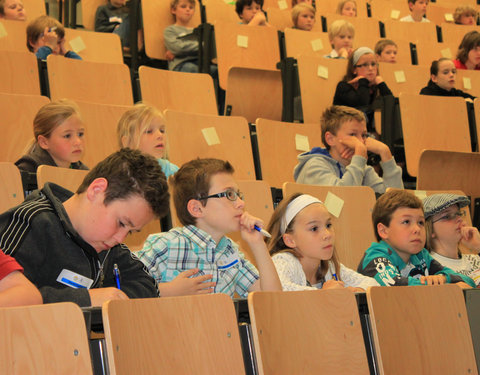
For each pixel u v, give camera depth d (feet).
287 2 21.58
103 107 10.65
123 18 18.24
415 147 13.99
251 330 4.97
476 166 12.71
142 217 5.10
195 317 4.64
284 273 7.38
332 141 11.76
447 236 9.51
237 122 11.75
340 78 15.20
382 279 8.21
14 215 5.31
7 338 3.66
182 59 16.94
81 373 3.76
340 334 5.55
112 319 4.01
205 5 19.07
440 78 16.02
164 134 9.75
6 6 15.39
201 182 7.00
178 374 4.38
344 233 9.77
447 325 6.41
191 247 7.03
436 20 23.39
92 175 5.29
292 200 7.96
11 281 4.51
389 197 8.87
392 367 5.79
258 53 16.10
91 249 5.42
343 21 17.37
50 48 13.44
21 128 9.79
